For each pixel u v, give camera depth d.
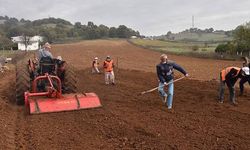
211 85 15.50
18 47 79.75
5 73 24.91
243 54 40.28
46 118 9.59
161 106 11.06
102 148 7.18
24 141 7.68
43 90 11.48
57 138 7.85
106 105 11.21
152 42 92.44
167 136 7.84
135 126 8.66
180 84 16.16
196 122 9.01
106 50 61.66
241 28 40.88
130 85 16.52
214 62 34.12
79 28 145.25
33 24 160.88
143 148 7.12
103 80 18.94
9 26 128.88
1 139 7.73
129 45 76.81
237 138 7.69
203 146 7.17
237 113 10.01
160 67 10.85
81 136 7.98
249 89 14.27
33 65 12.05
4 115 9.89
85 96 10.83
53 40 111.94
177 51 55.50
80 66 31.66
